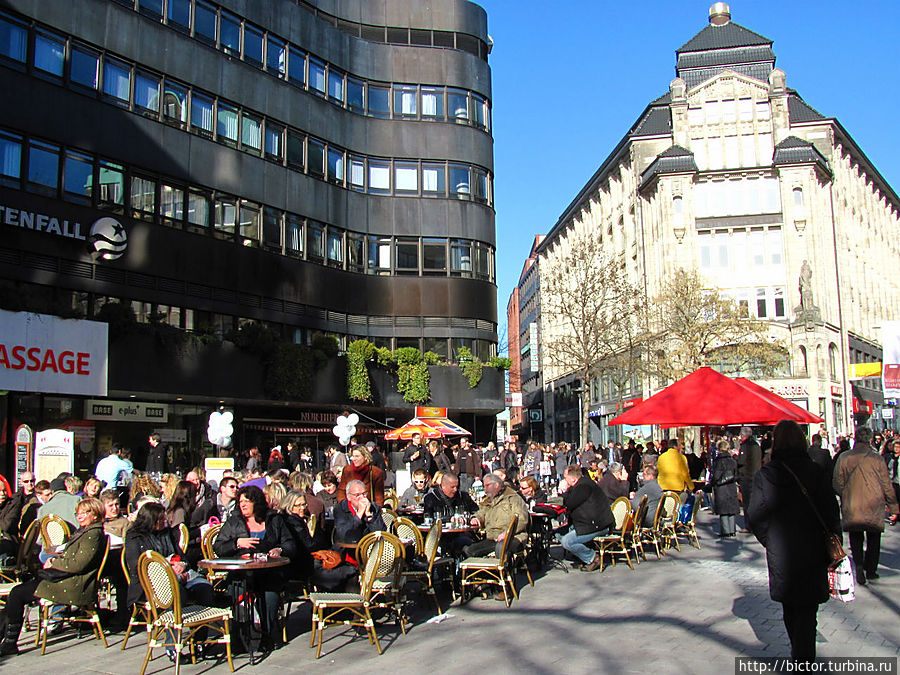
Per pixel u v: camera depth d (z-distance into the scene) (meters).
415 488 14.53
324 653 8.29
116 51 25.67
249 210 30.11
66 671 7.91
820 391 48.09
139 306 25.70
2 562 10.96
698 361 40.28
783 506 6.46
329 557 10.08
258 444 30.83
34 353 19.94
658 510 13.92
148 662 8.01
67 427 23.72
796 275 50.34
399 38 37.38
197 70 28.48
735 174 51.94
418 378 34.53
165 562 7.58
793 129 54.22
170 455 27.36
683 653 7.55
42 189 23.06
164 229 26.64
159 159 26.75
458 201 37.06
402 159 36.47
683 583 11.35
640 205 56.56
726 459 16.55
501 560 10.52
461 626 9.24
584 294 40.88
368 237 35.50
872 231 66.31
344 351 33.88
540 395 88.75
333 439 33.47
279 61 32.22
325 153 33.97
